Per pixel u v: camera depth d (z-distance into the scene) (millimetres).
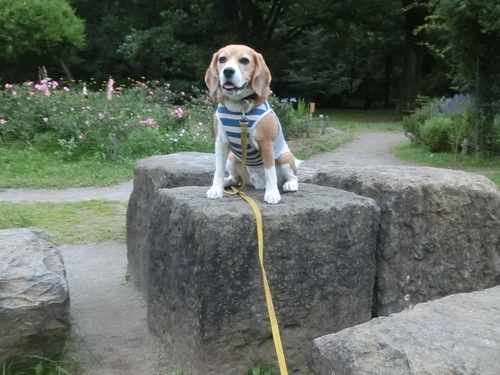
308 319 1504
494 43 5809
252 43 12062
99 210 3494
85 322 1870
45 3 8297
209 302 1388
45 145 5199
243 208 1448
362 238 1558
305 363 1508
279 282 1456
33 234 1726
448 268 1693
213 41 11961
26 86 5945
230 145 1545
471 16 5488
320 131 7926
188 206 1467
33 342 1368
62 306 1369
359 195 1690
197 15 11852
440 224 1677
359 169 1919
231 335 1420
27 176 4410
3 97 5648
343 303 1547
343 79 15422
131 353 1629
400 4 11672
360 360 930
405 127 7449
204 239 1382
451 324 1021
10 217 3148
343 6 11883
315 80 14594
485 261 1738
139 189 2223
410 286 1660
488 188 1747
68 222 3193
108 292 2168
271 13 12391
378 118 11812
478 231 1728
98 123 5316
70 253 2680
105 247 2791
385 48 14125
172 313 1560
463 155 6152
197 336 1412
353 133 8898
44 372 1391
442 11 5777
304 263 1479
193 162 2270
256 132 1484
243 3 11766
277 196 1514
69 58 9133
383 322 1037
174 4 11781
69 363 1482
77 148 5141
